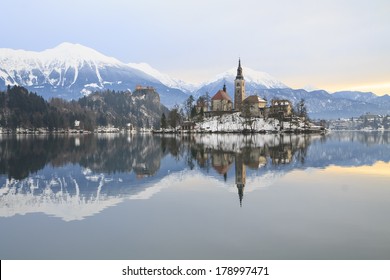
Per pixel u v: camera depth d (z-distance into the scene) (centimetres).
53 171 6481
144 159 8475
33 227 3114
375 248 2562
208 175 5806
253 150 10600
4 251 2592
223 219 3269
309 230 2941
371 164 7219
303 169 6450
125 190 4641
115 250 2583
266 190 4559
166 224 3141
